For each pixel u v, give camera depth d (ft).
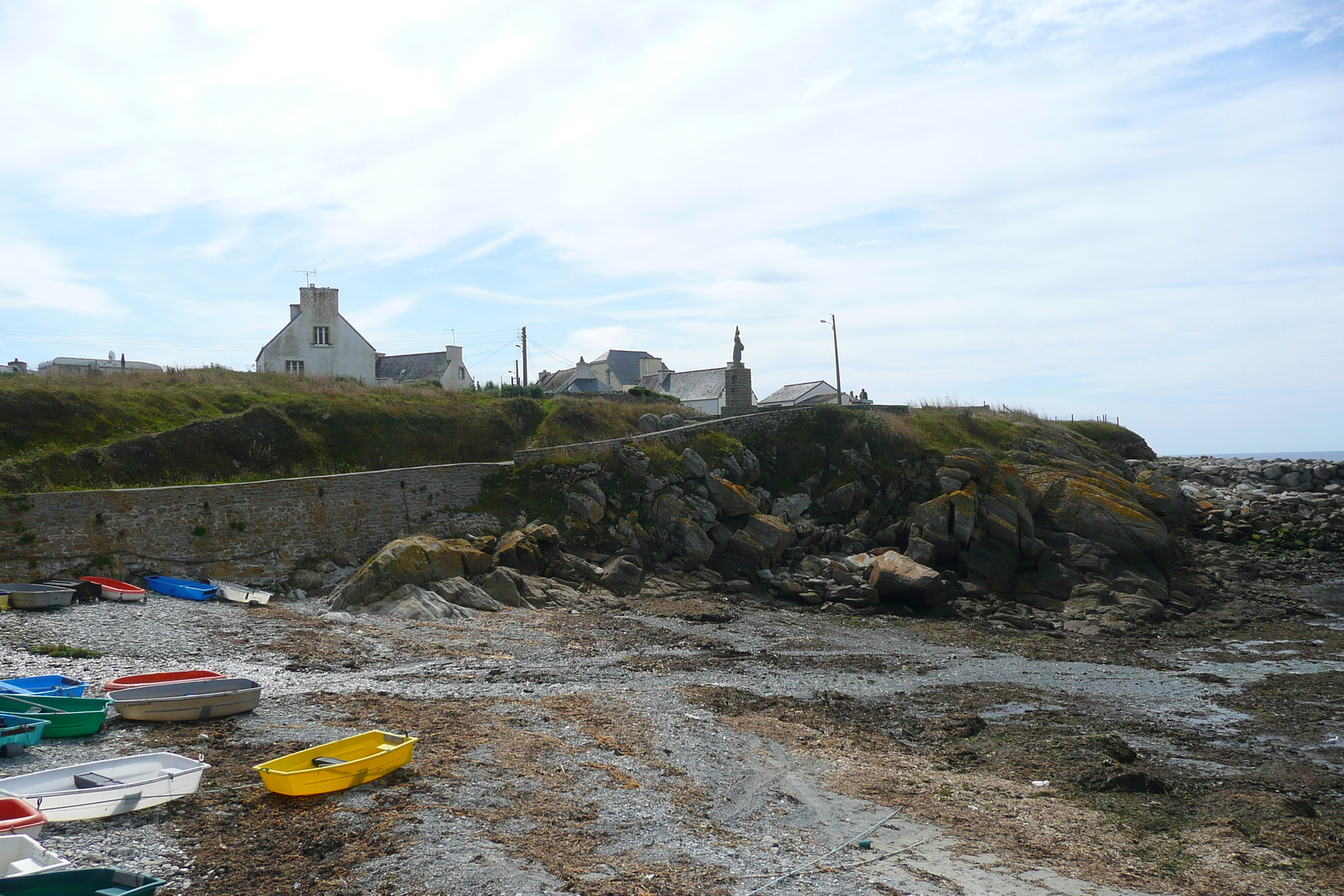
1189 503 150.82
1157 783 51.06
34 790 36.19
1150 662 85.81
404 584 91.35
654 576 111.55
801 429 143.13
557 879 33.73
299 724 51.24
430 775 43.75
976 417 165.89
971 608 108.06
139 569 87.66
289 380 140.46
